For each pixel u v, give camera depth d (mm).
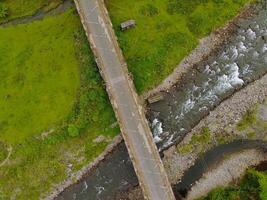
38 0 55500
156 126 54812
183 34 54375
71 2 55375
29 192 53938
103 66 52125
